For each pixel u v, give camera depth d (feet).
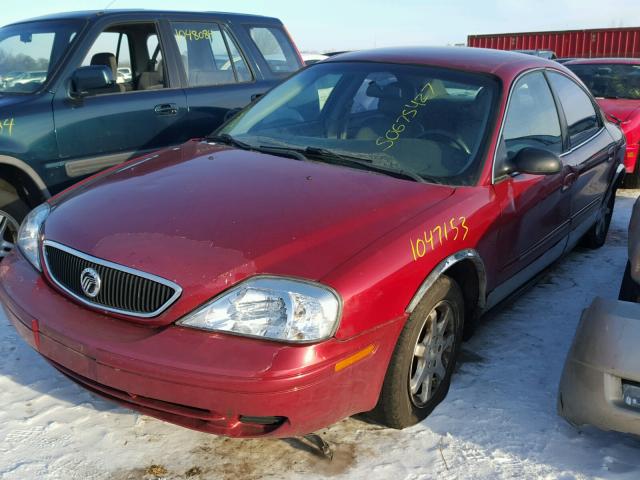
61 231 8.59
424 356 9.06
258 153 10.77
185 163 10.37
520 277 11.79
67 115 14.78
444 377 9.68
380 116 11.24
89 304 7.90
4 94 15.03
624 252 17.42
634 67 27.50
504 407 9.72
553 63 14.07
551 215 12.32
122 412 9.28
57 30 16.29
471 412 9.55
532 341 11.91
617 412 7.57
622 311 7.74
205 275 7.32
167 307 7.32
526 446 8.81
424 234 8.52
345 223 8.21
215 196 8.81
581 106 14.79
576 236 14.71
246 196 8.79
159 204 8.68
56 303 8.18
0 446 8.41
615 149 16.10
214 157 10.61
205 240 7.76
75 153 15.01
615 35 74.49
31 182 14.30
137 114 16.16
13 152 13.79
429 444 8.77
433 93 11.35
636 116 23.97
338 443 8.74
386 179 9.65
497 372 10.75
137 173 10.11
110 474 8.02
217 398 6.95
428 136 10.66
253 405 6.94
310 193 8.93
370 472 8.19
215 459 8.38
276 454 8.50
